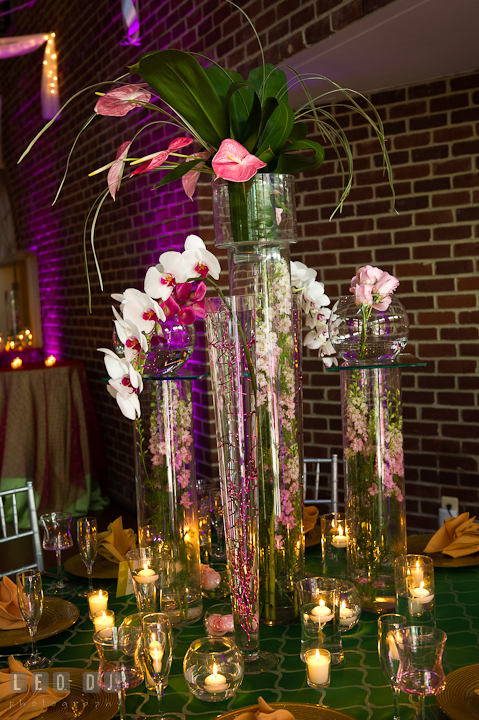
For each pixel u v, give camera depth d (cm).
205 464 342
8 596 162
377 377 148
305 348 344
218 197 146
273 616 149
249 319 126
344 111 323
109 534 200
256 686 125
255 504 128
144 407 147
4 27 665
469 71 295
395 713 111
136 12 378
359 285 146
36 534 225
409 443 323
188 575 153
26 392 445
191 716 117
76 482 459
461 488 313
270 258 145
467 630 141
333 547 159
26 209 618
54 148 534
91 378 498
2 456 442
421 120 307
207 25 323
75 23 474
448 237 308
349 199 327
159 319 140
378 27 238
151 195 381
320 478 347
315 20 254
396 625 108
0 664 143
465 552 177
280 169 148
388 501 150
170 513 149
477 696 112
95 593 157
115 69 414
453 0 214
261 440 146
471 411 309
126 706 121
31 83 573
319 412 345
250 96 144
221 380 127
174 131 347
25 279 647
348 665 131
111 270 445
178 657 139
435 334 314
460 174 303
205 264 145
